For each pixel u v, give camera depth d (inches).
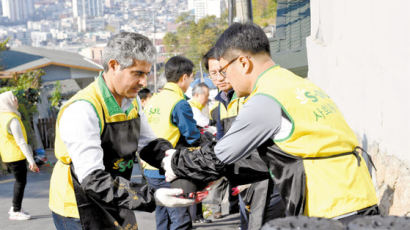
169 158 107.0
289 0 613.0
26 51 1640.0
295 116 87.7
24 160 271.7
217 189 142.1
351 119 191.2
